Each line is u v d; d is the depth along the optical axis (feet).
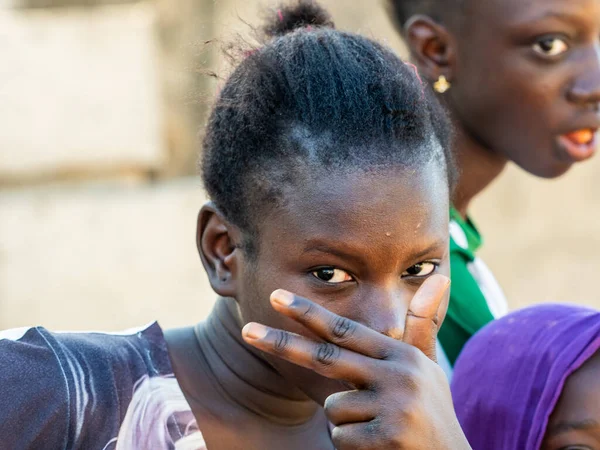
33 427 7.09
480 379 9.68
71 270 24.40
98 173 26.89
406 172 7.35
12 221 25.03
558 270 25.43
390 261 7.29
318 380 7.73
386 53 7.94
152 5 27.58
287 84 7.62
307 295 7.39
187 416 7.77
